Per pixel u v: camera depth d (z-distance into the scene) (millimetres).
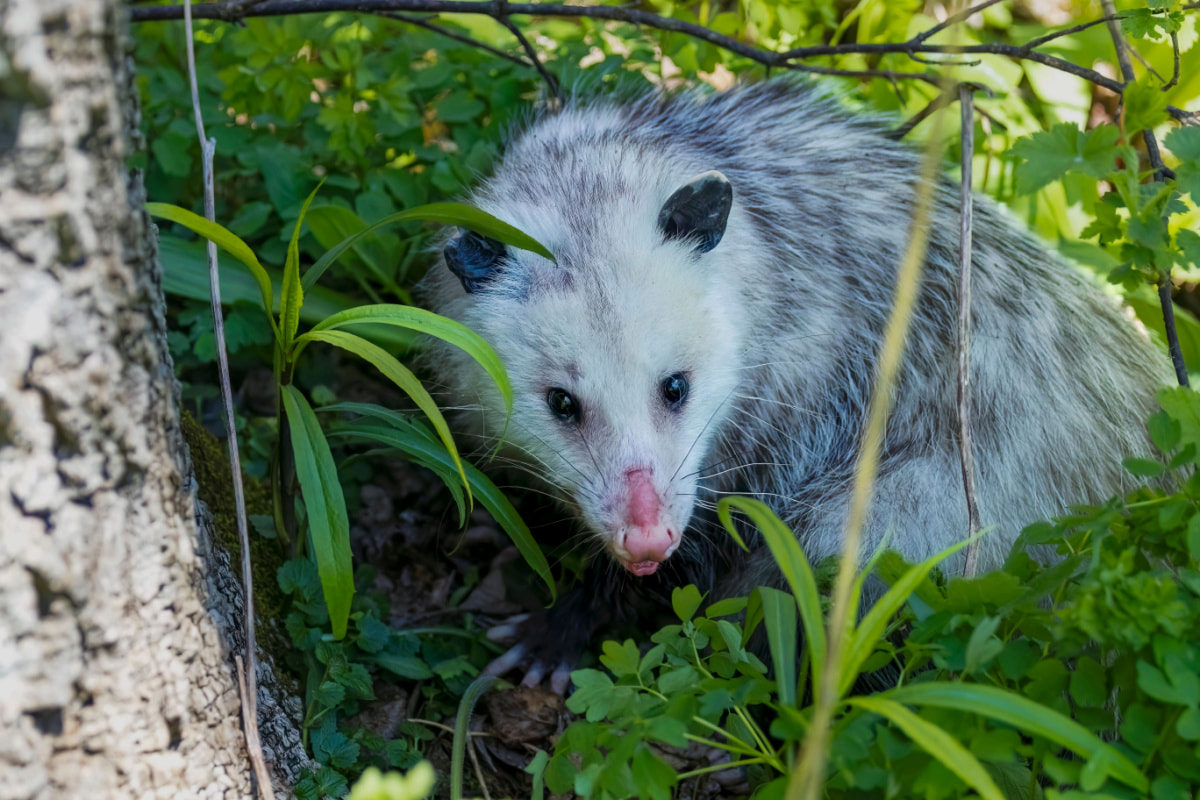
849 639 1173
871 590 1942
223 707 1353
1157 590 1204
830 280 2172
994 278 2174
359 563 2262
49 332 1039
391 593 2236
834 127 2377
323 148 2557
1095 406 2104
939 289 2182
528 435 1976
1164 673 1188
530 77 2627
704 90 2504
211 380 2488
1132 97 1548
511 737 1928
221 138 2486
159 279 1263
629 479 1827
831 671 1045
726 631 1418
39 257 1023
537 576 2254
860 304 2189
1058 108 2869
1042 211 2748
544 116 2414
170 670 1248
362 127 2406
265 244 2408
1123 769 1105
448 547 2336
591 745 1278
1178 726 1132
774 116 2373
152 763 1233
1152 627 1174
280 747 1542
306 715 1652
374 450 1920
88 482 1108
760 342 2107
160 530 1220
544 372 1901
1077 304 2219
